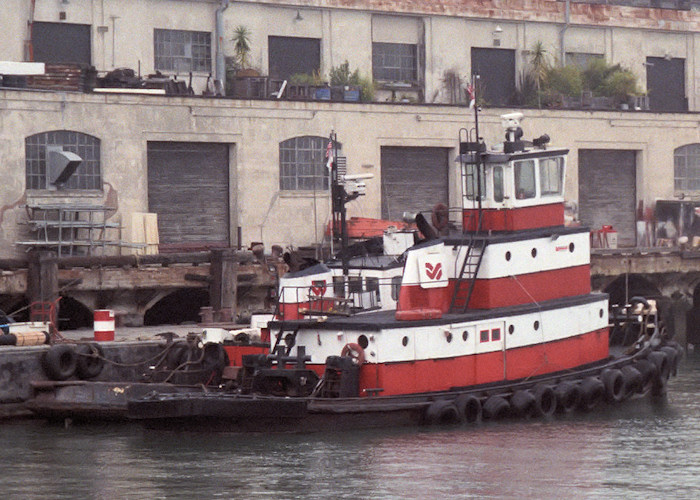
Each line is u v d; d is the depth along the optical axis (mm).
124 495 82812
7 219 145375
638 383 115125
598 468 89312
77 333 130125
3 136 145250
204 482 85438
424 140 173750
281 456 91875
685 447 96375
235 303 144875
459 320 103000
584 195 187375
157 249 153250
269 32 178000
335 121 167250
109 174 152125
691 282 174000
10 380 107750
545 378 108312
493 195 109062
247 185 161500
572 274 112625
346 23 182750
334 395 99062
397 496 82062
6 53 160000
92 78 152375
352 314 104938
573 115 184500
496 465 89812
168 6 170375
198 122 157875
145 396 99312
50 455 94312
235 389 103938
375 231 159375
